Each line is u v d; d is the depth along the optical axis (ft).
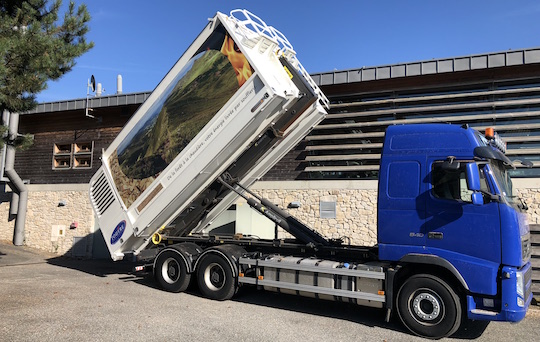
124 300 24.95
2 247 52.19
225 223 42.78
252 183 30.01
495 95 37.52
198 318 21.27
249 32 25.46
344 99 42.34
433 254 19.61
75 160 55.36
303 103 24.38
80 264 42.93
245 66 23.41
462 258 18.94
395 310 20.89
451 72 37.70
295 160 42.50
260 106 22.62
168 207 26.81
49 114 57.00
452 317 18.72
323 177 41.70
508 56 35.55
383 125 39.81
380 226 20.94
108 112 53.72
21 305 23.02
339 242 26.18
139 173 28.37
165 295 26.68
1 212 57.47
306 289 22.31
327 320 21.81
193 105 25.94
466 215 19.15
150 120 28.43
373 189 39.27
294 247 25.09
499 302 18.21
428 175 20.26
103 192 30.81
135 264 42.73
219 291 25.39
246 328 19.83
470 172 18.12
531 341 18.99
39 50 27.68
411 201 20.39
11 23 28.55
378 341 18.63
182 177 25.94
